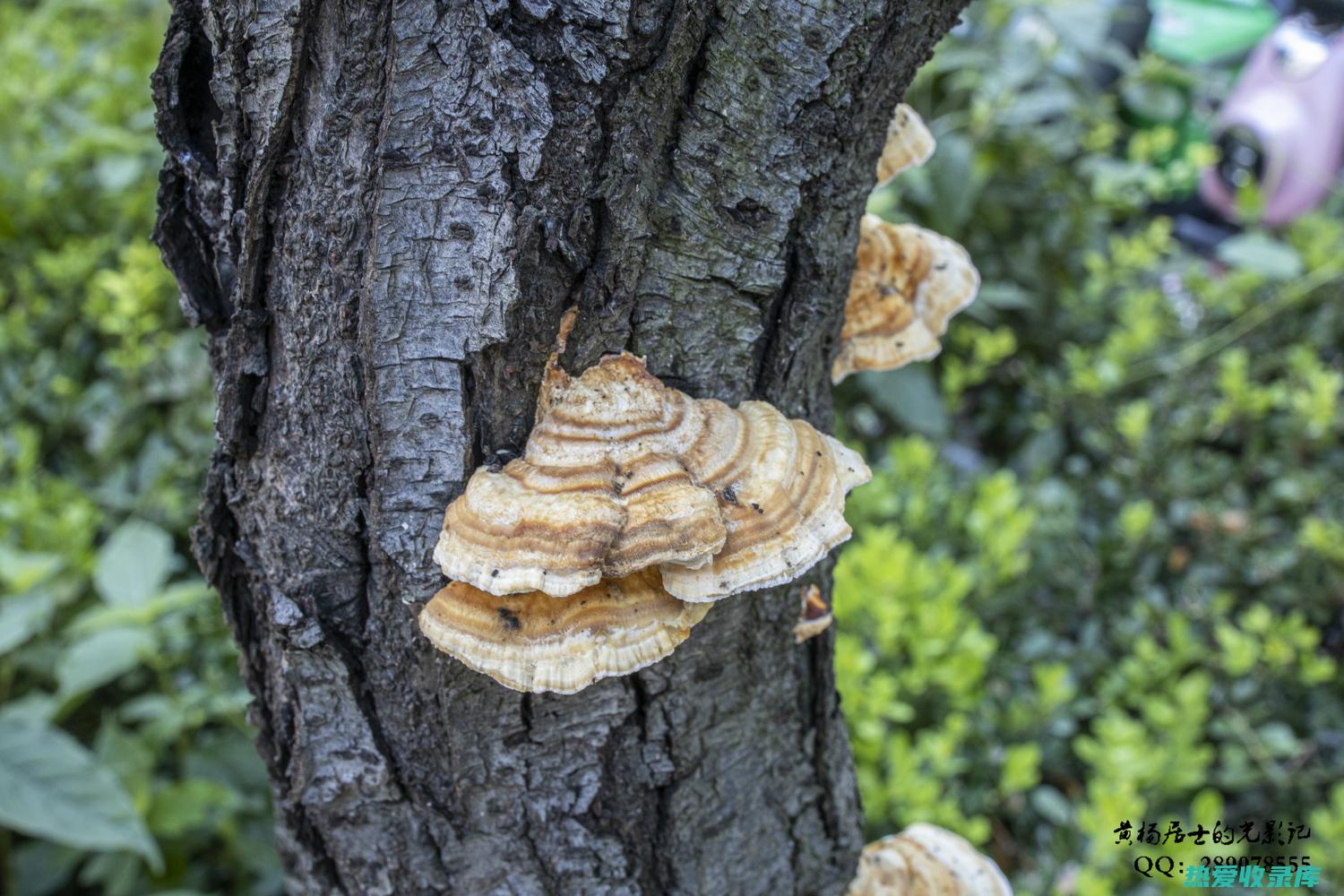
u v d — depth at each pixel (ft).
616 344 1.85
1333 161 5.40
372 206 1.76
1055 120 5.34
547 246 1.76
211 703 3.05
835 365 2.20
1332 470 4.07
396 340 1.79
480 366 1.80
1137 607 3.62
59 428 4.17
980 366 4.33
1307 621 3.80
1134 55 5.75
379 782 2.00
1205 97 5.93
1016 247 4.99
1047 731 3.22
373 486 1.85
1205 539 3.91
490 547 1.77
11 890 2.89
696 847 2.09
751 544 1.83
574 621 1.81
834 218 1.89
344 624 1.93
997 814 3.20
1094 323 4.92
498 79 1.71
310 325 1.81
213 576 1.98
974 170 4.51
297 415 1.85
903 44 1.83
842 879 2.25
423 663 1.92
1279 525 4.01
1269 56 5.57
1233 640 3.23
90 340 4.51
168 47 1.79
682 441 1.85
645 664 1.82
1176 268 5.17
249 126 1.78
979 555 3.67
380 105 1.73
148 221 4.67
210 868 3.17
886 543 3.05
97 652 2.84
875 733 2.70
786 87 1.78
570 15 1.70
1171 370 4.38
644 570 1.86
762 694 2.06
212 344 1.94
